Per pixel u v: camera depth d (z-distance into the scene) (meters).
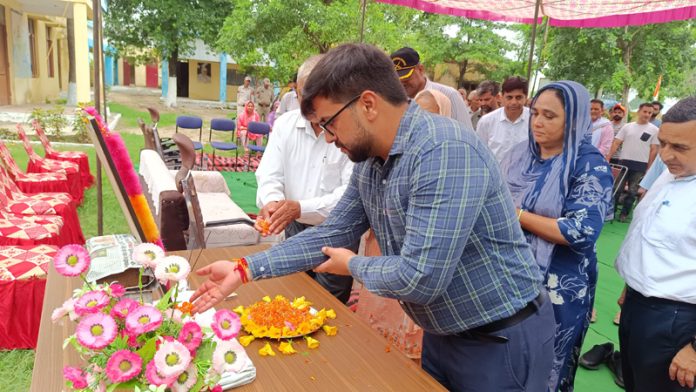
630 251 1.90
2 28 12.61
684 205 1.71
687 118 1.64
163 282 0.98
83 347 0.86
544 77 13.95
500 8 5.96
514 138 4.17
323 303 1.66
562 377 1.88
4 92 12.95
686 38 12.76
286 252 1.36
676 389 1.76
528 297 1.26
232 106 22.36
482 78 20.81
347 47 1.07
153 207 3.54
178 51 17.59
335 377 1.23
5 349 2.54
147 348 0.85
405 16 13.26
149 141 5.34
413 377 1.25
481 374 1.28
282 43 9.63
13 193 3.96
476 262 1.18
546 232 1.70
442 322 1.27
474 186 1.04
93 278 1.33
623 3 5.09
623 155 6.57
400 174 1.10
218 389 0.97
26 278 2.51
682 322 1.71
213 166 7.86
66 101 15.84
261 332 1.37
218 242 3.44
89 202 5.44
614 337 3.21
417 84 2.52
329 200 2.21
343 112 1.06
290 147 2.39
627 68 12.26
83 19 9.84
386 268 1.10
